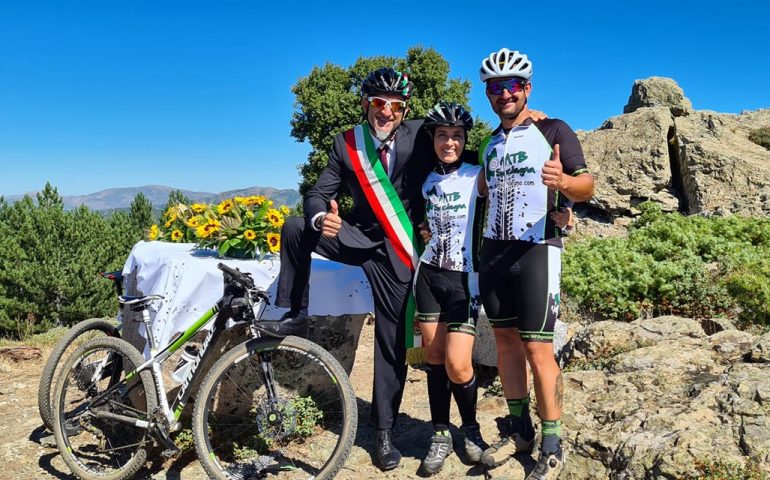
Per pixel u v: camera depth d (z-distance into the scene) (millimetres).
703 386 3430
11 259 11977
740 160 14391
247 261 3742
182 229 5020
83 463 3477
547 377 2908
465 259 3137
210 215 4172
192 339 3602
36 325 11828
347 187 3617
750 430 2859
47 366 3781
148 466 3514
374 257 3412
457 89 27203
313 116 26359
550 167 2568
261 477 3289
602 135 16281
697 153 14914
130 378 3361
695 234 8609
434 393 3289
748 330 5699
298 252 3287
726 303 6094
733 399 3119
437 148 3162
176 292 3430
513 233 2896
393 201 3316
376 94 3209
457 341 3123
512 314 3055
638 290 6418
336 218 3070
